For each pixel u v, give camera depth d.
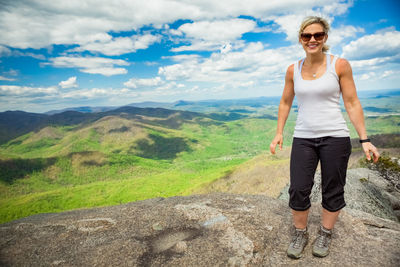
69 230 3.00
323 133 2.03
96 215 3.45
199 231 2.88
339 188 2.13
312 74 2.10
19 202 138.75
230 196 4.03
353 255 2.22
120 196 141.50
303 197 2.17
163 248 2.56
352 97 2.00
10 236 2.88
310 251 2.35
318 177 5.84
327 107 2.04
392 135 109.06
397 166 7.83
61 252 2.52
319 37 1.97
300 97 2.15
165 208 3.57
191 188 107.50
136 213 3.46
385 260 2.10
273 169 73.12
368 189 5.83
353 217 2.93
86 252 2.51
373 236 2.54
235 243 2.56
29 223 3.20
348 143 2.03
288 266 2.18
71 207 129.00
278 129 2.48
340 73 1.97
